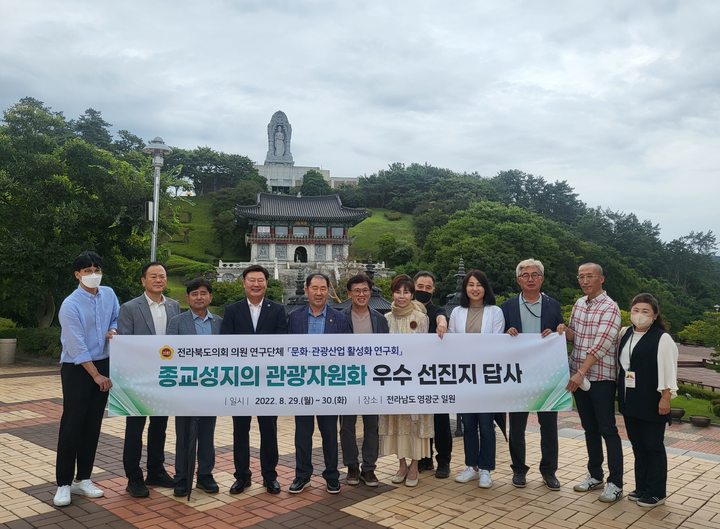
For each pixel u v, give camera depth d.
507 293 43.94
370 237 78.12
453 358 5.92
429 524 4.91
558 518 5.11
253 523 4.87
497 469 6.84
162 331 5.94
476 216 61.22
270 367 5.73
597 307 5.96
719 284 86.00
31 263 17.67
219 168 88.94
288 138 92.00
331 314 6.05
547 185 103.25
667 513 5.29
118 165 20.05
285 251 62.44
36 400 11.13
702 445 9.78
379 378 5.83
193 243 70.38
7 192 17.80
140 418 5.64
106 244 20.03
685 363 35.09
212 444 5.78
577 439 8.76
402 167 107.75
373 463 6.01
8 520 4.86
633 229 89.56
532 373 5.97
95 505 5.27
